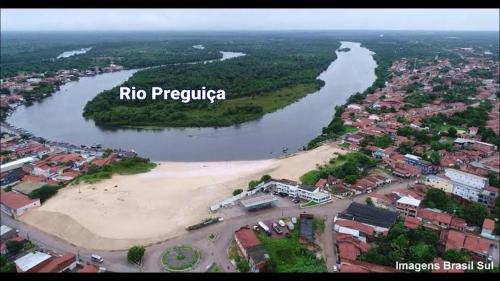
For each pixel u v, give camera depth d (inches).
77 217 6653.5
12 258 5639.8
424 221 6496.1
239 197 7357.3
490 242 5925.2
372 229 6131.9
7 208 6963.6
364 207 6688.0
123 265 5511.8
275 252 5684.1
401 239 5693.9
